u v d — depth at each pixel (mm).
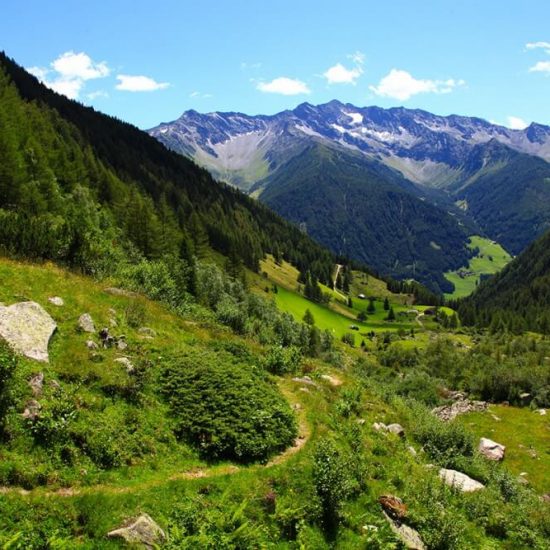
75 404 17219
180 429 18953
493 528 22078
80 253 38281
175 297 47125
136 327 26656
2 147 79375
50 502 12922
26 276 25359
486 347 140875
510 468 49000
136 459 16594
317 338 103125
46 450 15023
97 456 15852
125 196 129750
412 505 20297
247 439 19062
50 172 93375
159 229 105125
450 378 113938
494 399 91062
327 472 17781
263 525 15062
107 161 191500
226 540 13320
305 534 15742
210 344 30156
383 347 157875
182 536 13078
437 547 18250
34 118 140000
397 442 26859
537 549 21234
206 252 146000
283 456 19766
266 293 171625
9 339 18203
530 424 71312
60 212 83562
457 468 28594
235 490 16172
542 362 113500
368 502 18828
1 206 74500
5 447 14367
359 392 32969
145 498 14469
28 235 35406
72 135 189875
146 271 47406
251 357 30438
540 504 28719
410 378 96312
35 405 16000
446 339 168000
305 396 27031
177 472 16828
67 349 20062
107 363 20328
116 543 12547
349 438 23656
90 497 13508
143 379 20625
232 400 20875
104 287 31625
